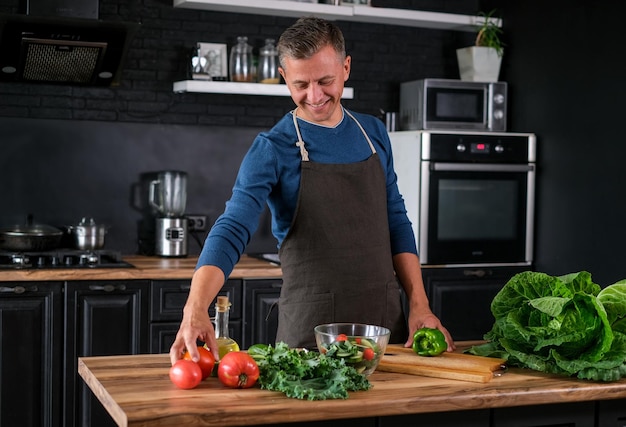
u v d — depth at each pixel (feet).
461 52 17.47
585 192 15.56
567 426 7.34
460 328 16.19
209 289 7.47
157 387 6.90
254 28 16.93
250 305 14.70
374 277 9.11
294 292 9.09
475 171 16.16
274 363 6.98
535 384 7.21
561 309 7.45
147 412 6.15
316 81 8.36
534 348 7.76
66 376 13.84
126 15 16.16
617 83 14.82
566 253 16.05
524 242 16.67
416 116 16.78
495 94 16.79
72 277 13.78
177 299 14.34
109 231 16.25
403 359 7.70
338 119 9.22
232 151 16.94
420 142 15.83
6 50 14.57
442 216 15.98
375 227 9.16
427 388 6.99
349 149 9.16
